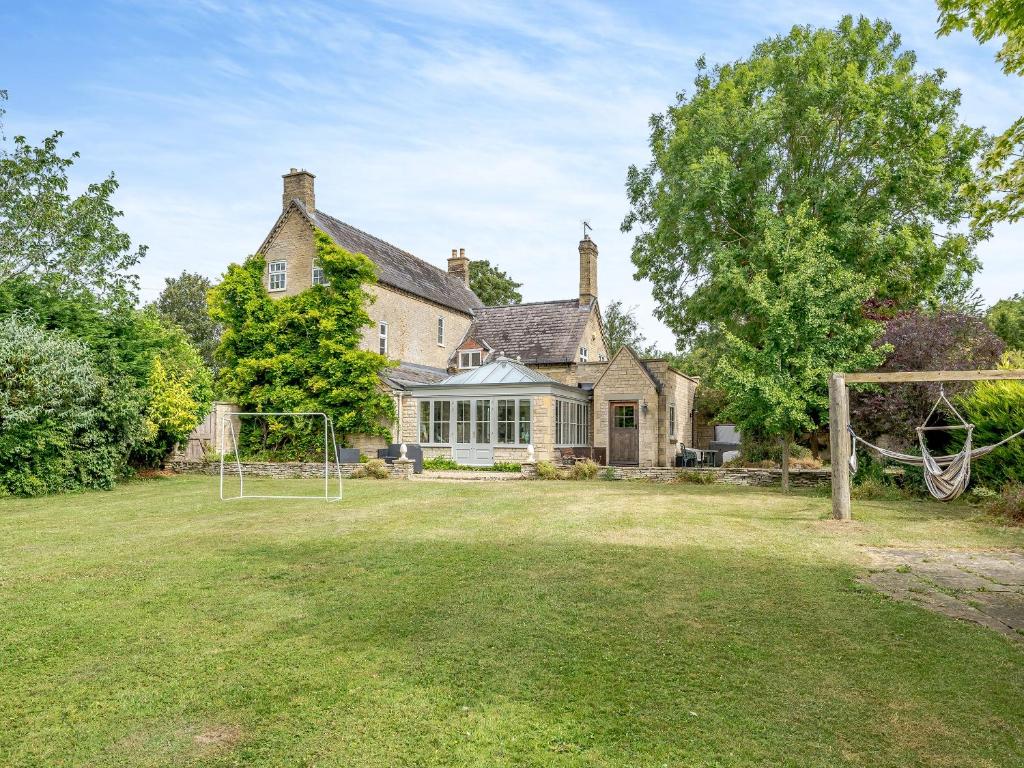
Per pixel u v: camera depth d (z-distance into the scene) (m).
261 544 10.16
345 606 6.80
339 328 27.00
